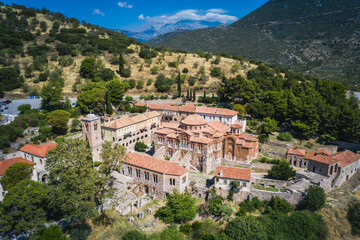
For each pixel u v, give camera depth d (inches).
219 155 3666.3
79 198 2183.8
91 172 2410.2
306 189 2849.4
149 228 2471.7
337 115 4340.6
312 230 2527.1
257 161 3735.2
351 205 2913.4
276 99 4864.7
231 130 3740.2
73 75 7135.8
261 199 2856.8
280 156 3863.2
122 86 5969.5
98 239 2310.5
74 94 6314.0
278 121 5036.9
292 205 2834.6
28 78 6771.7
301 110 4564.5
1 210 2027.6
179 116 4943.4
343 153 3587.6
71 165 2345.0
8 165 2866.6
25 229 2033.7
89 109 5270.7
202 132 3617.1
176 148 3614.7
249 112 5044.3
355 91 7401.6
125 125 4148.6
